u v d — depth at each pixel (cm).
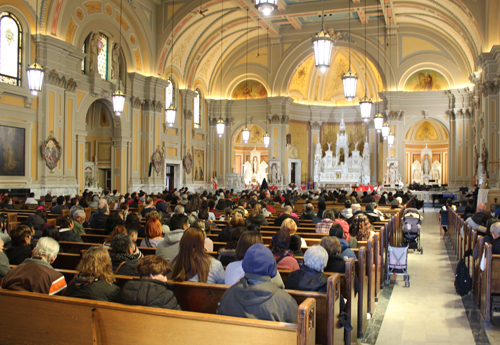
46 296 345
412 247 1220
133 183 2272
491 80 1786
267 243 737
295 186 3069
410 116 2892
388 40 2816
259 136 3681
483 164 1838
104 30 2052
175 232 562
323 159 3238
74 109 1864
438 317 662
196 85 2947
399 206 1506
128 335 327
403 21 2708
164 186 2489
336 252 519
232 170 3241
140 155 2348
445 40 2709
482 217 883
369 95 3291
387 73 2834
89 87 1977
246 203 1236
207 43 2769
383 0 2220
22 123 1630
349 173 3161
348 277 486
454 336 583
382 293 799
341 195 1772
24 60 1645
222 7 2366
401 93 2834
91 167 2194
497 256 625
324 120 3394
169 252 550
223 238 741
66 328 339
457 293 794
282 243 521
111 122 2211
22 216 1050
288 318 326
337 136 3209
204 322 307
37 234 728
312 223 982
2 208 1209
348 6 2386
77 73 1870
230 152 3209
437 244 1359
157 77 2361
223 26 2673
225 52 3086
